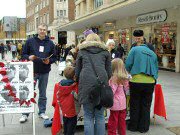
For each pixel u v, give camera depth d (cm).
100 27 2280
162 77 1027
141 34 392
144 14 1474
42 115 446
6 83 357
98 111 322
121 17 1739
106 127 400
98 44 320
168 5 1177
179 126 414
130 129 398
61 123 373
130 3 1163
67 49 1180
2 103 358
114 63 360
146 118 388
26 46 438
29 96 362
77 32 3303
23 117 432
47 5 4319
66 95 341
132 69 383
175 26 1224
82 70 313
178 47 1202
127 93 407
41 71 440
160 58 1367
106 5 2089
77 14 3173
